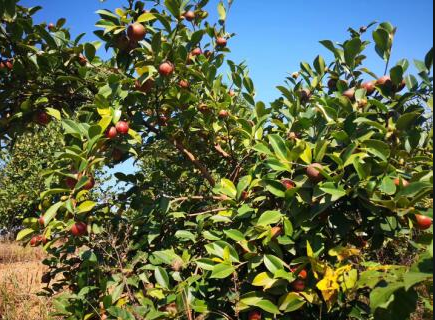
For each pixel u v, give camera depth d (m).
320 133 0.88
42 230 0.95
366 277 0.62
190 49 1.14
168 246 1.08
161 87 1.09
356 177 0.76
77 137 0.90
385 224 0.79
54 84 1.13
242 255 0.90
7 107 1.14
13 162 3.94
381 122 0.87
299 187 0.78
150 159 1.70
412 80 0.88
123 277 0.94
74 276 1.14
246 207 0.86
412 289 0.56
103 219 1.09
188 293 0.88
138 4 1.05
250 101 1.25
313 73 1.18
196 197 1.13
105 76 1.13
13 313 1.73
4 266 3.02
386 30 0.88
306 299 0.76
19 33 1.02
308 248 0.72
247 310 0.80
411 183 0.68
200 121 1.27
